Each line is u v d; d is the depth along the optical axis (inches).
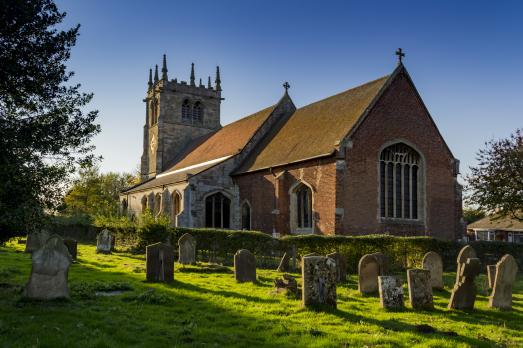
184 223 1587.1
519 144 1460.4
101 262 947.3
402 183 1357.0
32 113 541.6
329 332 434.6
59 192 530.0
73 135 537.0
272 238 1043.3
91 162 553.6
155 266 705.0
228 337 408.2
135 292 598.9
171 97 2443.4
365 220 1270.9
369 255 685.9
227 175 1678.2
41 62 537.0
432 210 1382.9
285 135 1633.9
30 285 500.7
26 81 532.4
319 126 1480.1
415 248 1072.2
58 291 509.0
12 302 493.7
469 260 580.1
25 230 517.0
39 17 529.7
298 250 1028.5
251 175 1595.7
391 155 1349.7
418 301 565.3
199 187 1622.8
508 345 424.2
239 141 1818.4
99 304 517.3
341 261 818.8
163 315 480.1
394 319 502.3
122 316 462.9
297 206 1411.2
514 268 603.2
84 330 402.3
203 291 639.1
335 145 1251.8
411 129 1378.0
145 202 2095.2
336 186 1238.3
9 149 480.7
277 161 1482.5
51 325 411.2
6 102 530.3
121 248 1247.5
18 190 476.4
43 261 505.4
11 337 374.3
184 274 829.2
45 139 515.8
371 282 682.2
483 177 1475.1
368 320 491.2
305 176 1360.7
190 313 497.7
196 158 2089.1
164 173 2298.2
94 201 3061.0
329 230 1257.4
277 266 1027.9
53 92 545.0
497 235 2527.1
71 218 1882.4
